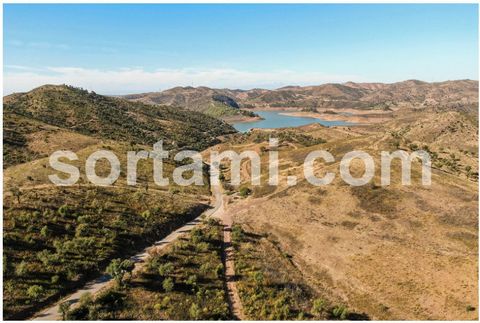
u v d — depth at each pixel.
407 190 90.81
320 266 68.25
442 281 57.75
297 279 62.09
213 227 80.38
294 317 49.03
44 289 47.72
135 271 55.81
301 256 72.81
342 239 76.50
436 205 83.38
